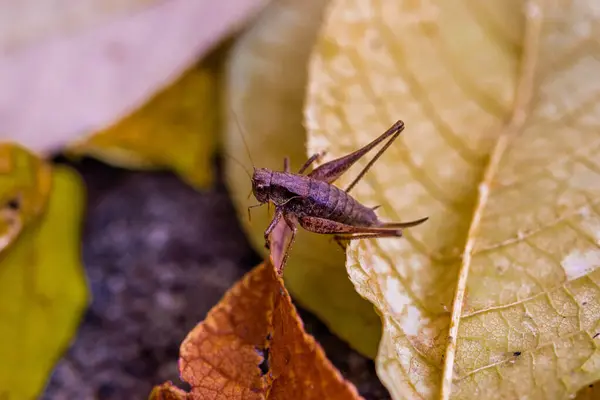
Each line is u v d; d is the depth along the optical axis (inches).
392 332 8.6
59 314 9.5
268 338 8.6
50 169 9.7
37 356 9.3
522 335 8.6
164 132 10.1
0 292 9.4
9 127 9.9
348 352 9.2
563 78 9.4
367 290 8.6
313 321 9.3
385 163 9.1
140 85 10.0
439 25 9.5
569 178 9.0
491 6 9.5
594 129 9.2
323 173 9.1
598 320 8.6
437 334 8.7
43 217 9.6
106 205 10.0
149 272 9.8
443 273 8.9
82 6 9.9
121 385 9.4
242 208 9.7
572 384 8.5
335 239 9.0
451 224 9.0
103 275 9.8
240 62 10.0
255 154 9.8
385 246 8.9
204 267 9.8
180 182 10.2
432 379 8.5
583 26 9.5
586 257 8.8
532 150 9.2
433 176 9.1
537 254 8.8
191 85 10.2
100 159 10.1
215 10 10.0
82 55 10.0
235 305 8.7
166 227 10.0
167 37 10.0
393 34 9.4
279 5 10.1
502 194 9.1
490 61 9.5
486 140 9.3
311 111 9.2
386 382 8.4
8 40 9.9
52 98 10.0
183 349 8.6
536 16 9.5
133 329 9.6
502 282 8.8
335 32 9.3
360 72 9.3
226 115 9.9
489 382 8.5
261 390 8.6
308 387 8.3
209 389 8.6
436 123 9.3
